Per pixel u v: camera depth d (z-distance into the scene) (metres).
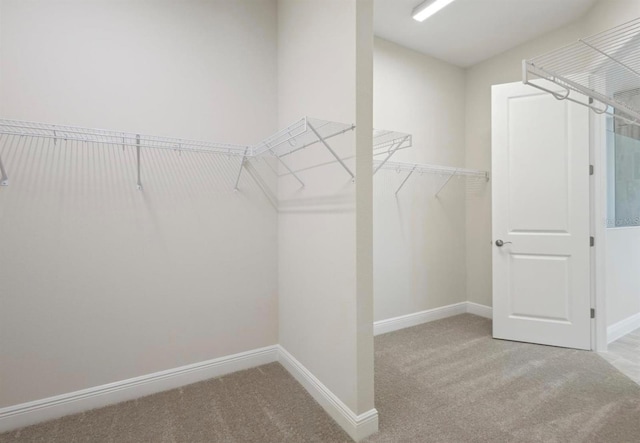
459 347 2.76
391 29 2.94
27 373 1.73
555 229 2.74
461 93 3.66
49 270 1.76
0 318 1.67
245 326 2.36
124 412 1.85
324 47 1.87
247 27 2.35
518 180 2.86
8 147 1.67
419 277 3.36
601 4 2.51
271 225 2.46
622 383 2.15
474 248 3.64
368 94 1.67
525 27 2.92
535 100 2.79
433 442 1.61
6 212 1.67
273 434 1.67
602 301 2.64
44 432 1.68
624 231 3.01
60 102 1.77
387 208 3.13
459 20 2.81
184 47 2.12
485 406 1.90
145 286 2.02
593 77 1.61
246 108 2.34
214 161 2.23
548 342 2.78
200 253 2.19
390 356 2.59
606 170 2.75
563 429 1.70
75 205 1.82
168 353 2.09
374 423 1.68
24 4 1.69
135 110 1.97
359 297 1.64
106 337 1.91
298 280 2.19
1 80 1.64
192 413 1.84
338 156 1.75
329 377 1.85
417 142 3.31
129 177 1.96
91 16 1.85
